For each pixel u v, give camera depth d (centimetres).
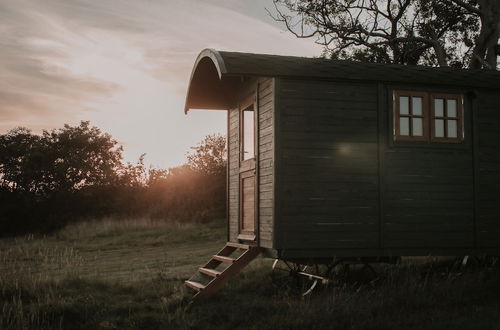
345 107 1038
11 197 3612
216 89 1327
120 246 2212
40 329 789
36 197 3622
